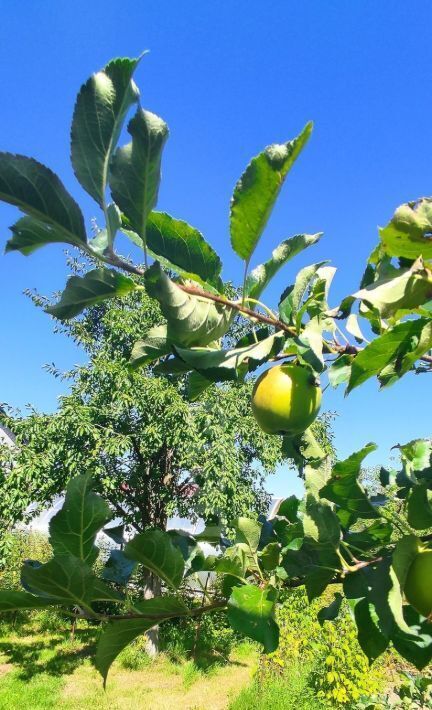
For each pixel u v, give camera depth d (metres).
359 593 1.47
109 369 13.58
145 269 1.28
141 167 1.17
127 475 14.41
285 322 1.69
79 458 13.00
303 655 9.95
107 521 1.26
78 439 13.48
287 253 1.58
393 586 1.40
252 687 9.71
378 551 1.60
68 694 10.66
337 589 11.39
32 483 12.99
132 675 12.20
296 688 8.92
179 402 13.30
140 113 1.13
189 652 13.62
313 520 1.51
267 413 1.84
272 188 1.28
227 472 12.82
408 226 1.34
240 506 13.42
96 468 12.93
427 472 2.00
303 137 1.20
